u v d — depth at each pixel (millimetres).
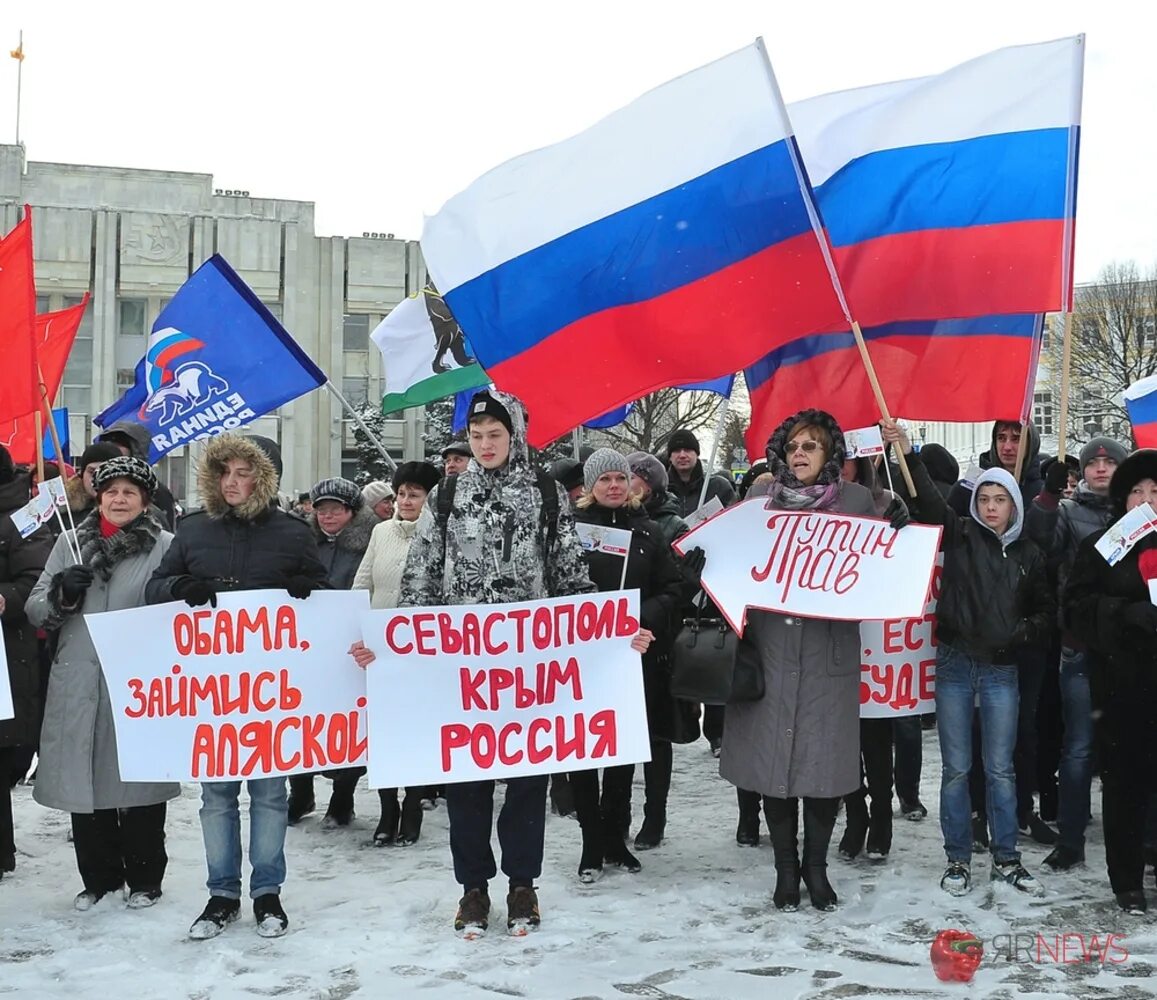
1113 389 37375
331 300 44312
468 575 5223
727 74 6059
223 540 5375
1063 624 5387
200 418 8383
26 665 5984
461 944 4949
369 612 5203
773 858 6383
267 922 5086
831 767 5289
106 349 41969
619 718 5199
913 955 4750
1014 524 5527
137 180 43375
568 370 6141
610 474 6160
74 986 4520
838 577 5461
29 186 42688
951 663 5645
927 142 6512
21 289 6125
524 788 5199
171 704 5238
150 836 5602
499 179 6273
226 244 43125
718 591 5488
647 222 6094
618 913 5367
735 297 5980
